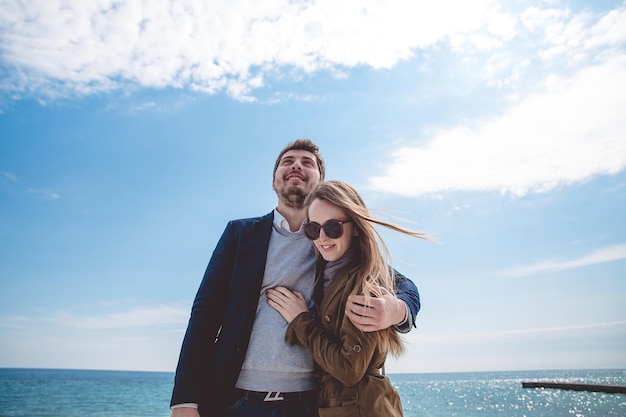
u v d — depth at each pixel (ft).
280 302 8.32
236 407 7.71
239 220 9.75
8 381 314.35
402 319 7.22
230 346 7.98
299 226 9.88
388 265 8.28
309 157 10.40
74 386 268.62
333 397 7.24
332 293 7.84
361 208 8.00
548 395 217.97
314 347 7.41
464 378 638.12
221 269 8.83
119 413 132.16
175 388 7.55
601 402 167.73
